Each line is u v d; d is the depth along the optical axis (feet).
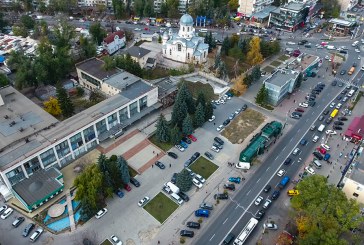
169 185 361.71
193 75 573.33
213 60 627.05
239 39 636.89
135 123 457.68
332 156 412.36
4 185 353.51
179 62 625.41
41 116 409.08
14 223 322.34
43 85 529.04
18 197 339.36
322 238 276.21
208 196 358.64
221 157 408.67
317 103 513.45
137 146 420.36
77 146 394.73
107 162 351.25
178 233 321.93
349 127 443.73
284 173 389.19
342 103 512.63
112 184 351.46
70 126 389.39
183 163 398.21
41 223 327.26
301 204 317.01
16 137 371.97
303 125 466.70
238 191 365.81
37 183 348.59
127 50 602.85
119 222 330.34
